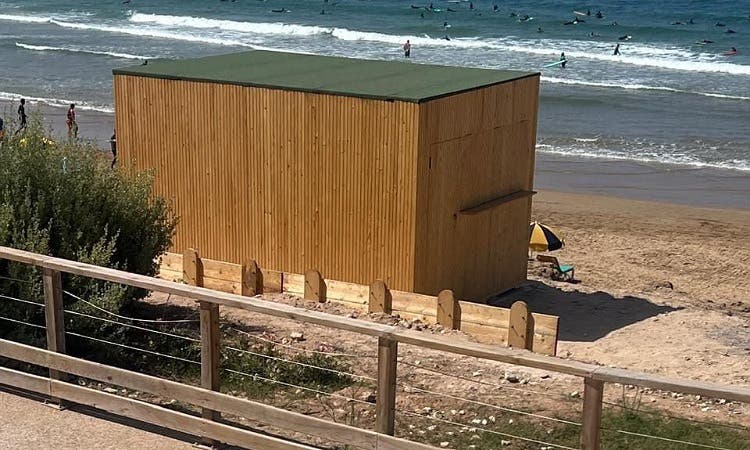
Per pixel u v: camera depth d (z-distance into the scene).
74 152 9.24
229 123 14.09
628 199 27.33
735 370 11.62
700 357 12.26
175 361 8.20
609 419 8.09
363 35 62.72
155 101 14.62
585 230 23.45
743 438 7.89
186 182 14.62
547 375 9.45
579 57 54.59
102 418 6.93
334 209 13.54
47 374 7.74
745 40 60.47
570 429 7.59
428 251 13.38
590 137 35.44
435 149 13.12
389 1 82.44
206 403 6.52
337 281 13.48
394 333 5.76
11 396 7.23
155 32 65.44
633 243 22.16
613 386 9.41
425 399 8.15
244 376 8.00
